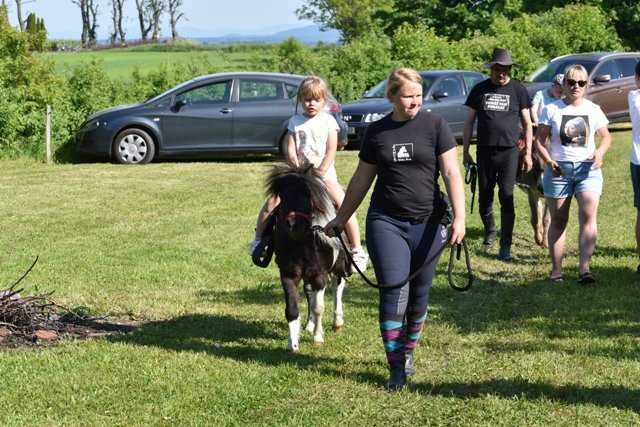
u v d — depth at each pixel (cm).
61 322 771
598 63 2208
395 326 600
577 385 607
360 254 753
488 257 1038
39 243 1103
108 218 1273
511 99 1026
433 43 2733
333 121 734
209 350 695
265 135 1884
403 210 589
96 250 1059
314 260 671
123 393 593
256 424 542
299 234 647
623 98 2214
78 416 555
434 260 598
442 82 2111
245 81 1903
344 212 616
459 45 2853
